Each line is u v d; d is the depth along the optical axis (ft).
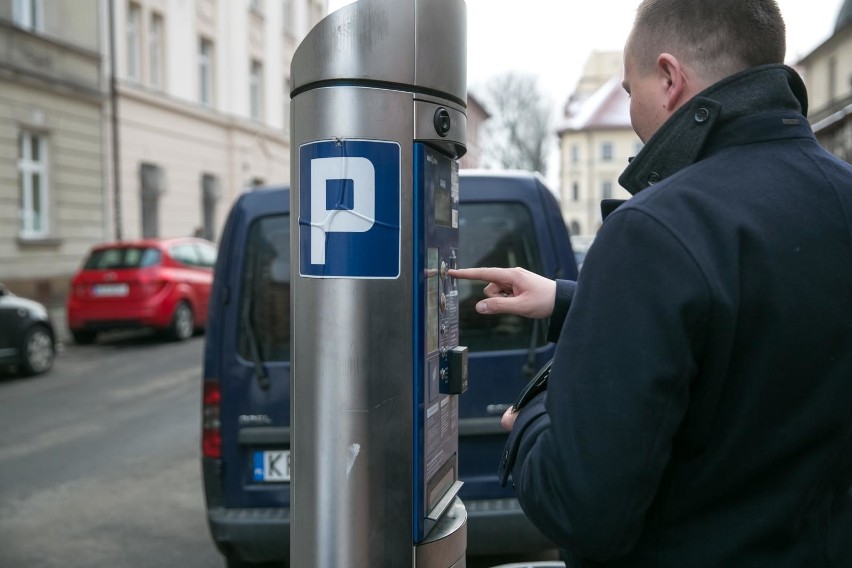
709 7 4.01
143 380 30.40
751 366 3.62
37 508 15.84
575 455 3.52
